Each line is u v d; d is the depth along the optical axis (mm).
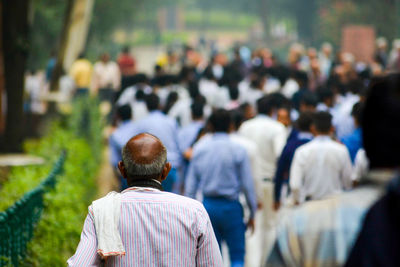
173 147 21547
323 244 4805
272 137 20312
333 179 15938
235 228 16578
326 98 25812
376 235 4352
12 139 30953
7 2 31359
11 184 18125
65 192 18438
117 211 8242
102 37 115188
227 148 16453
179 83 38344
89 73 55844
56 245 15133
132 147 8664
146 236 8180
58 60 49406
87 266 7996
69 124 33625
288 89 34250
